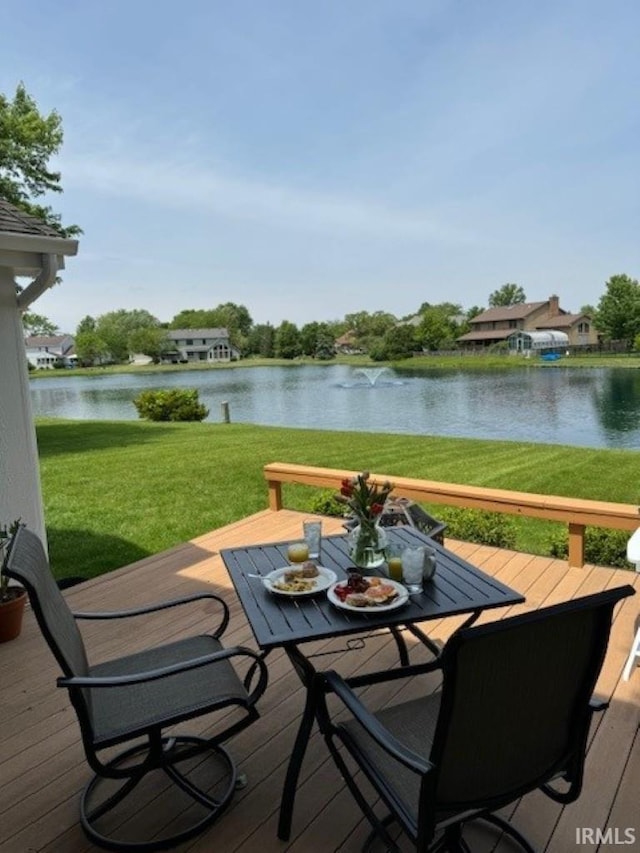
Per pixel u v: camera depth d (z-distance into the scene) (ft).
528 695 4.32
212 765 6.84
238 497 22.85
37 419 58.54
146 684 6.36
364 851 5.51
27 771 6.88
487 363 136.56
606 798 6.18
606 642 4.53
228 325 257.14
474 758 4.31
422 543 9.01
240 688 6.24
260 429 45.98
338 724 5.53
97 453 34.17
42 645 10.09
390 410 65.21
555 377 99.14
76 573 14.80
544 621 4.01
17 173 42.01
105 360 209.97
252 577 7.85
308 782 6.54
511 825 5.77
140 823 5.99
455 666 3.85
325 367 164.04
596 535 13.91
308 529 8.70
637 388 78.18
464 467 28.48
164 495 23.31
